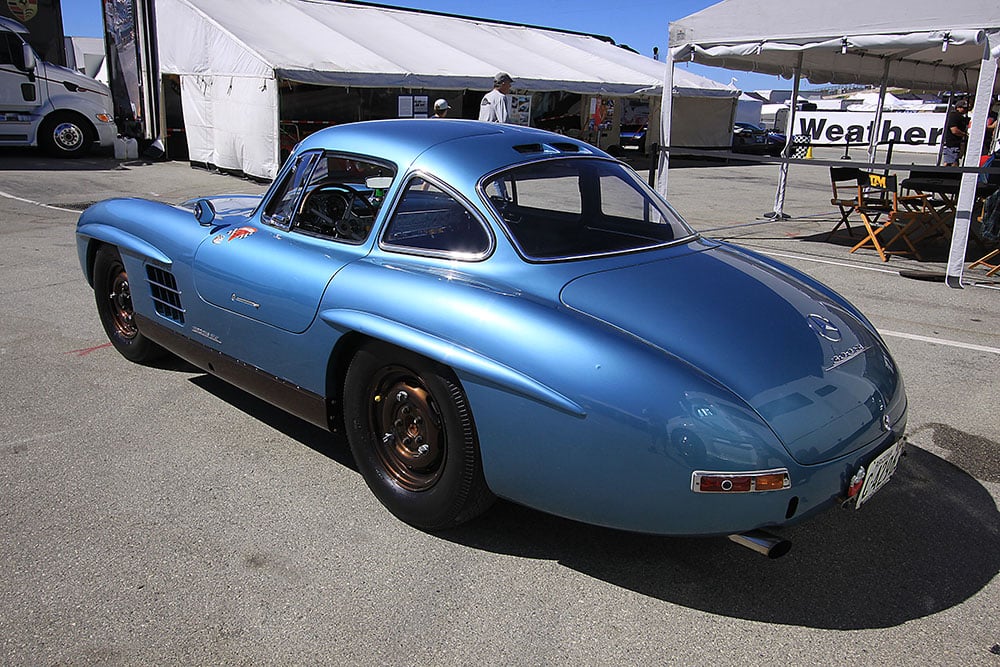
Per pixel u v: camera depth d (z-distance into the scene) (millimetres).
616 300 2568
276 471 3301
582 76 19828
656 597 2551
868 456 2482
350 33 17188
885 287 7012
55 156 15336
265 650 2236
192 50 14961
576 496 2426
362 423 2971
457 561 2705
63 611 2373
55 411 3826
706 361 2377
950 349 5242
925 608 2531
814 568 2744
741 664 2248
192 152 15516
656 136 24109
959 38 6902
